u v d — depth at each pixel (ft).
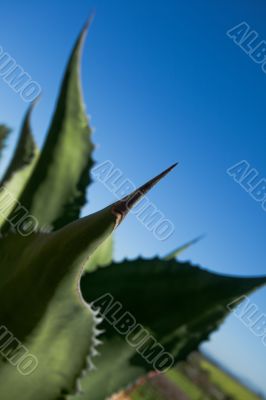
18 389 2.66
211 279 3.52
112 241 4.22
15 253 2.60
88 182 3.84
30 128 3.72
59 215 3.78
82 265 2.50
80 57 3.84
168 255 4.12
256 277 3.50
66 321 2.61
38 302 2.56
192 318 3.50
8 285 2.58
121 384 3.44
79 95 3.84
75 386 2.68
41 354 2.64
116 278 3.57
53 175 3.75
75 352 2.66
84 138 3.84
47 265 2.51
